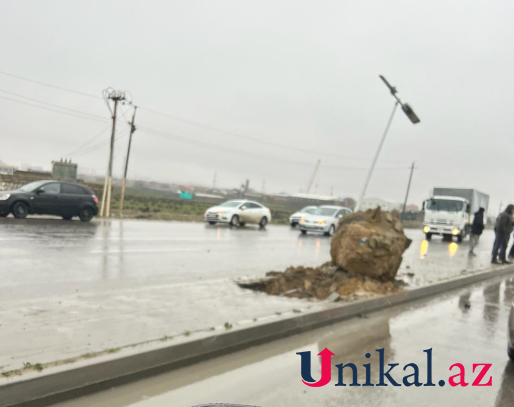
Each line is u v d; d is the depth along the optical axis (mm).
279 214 54781
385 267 9211
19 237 12594
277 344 5453
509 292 10617
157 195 78500
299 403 3871
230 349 5047
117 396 3758
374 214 10070
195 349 4684
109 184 26016
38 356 4020
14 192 17484
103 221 21109
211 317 5816
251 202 27172
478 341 6137
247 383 4238
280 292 8641
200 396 3889
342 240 9672
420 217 76312
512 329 5309
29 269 8555
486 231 51844
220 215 25547
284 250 15969
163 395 3850
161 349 4367
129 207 38688
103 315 5641
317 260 13922
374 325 6684
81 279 8031
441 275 11406
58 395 3582
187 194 83625
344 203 92875
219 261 11836
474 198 32125
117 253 11477
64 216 19000
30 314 5520
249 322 5562
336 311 6734
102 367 3893
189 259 11680
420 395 4207
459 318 7496
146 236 16219
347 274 9148
